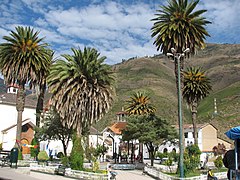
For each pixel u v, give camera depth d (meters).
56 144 59.50
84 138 36.25
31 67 34.91
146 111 53.53
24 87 35.38
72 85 28.53
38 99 37.75
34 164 29.97
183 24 31.03
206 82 46.94
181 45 31.42
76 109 28.62
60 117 32.03
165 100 129.62
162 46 33.03
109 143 84.06
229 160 10.80
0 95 58.50
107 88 30.19
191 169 30.72
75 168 26.19
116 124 88.25
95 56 29.78
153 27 32.84
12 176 21.39
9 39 34.75
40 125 41.62
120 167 42.19
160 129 43.84
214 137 76.94
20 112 34.81
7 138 52.22
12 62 34.53
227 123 95.75
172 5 31.94
